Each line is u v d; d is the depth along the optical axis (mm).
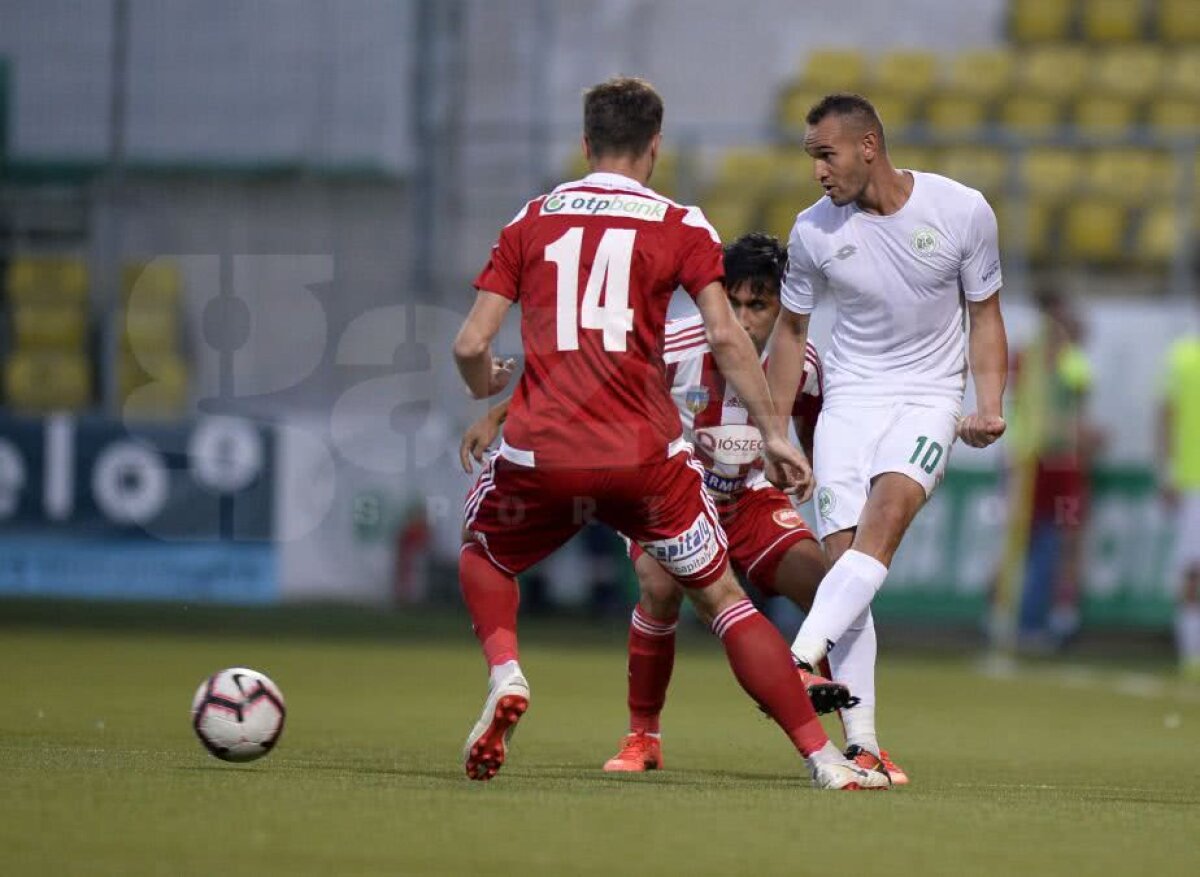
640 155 17312
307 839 12859
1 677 32094
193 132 51531
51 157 51594
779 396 20344
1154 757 24219
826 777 17156
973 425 19828
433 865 11969
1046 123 57594
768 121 56375
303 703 29234
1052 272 53312
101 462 48312
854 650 19703
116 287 50344
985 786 19219
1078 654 47094
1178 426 42531
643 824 14000
